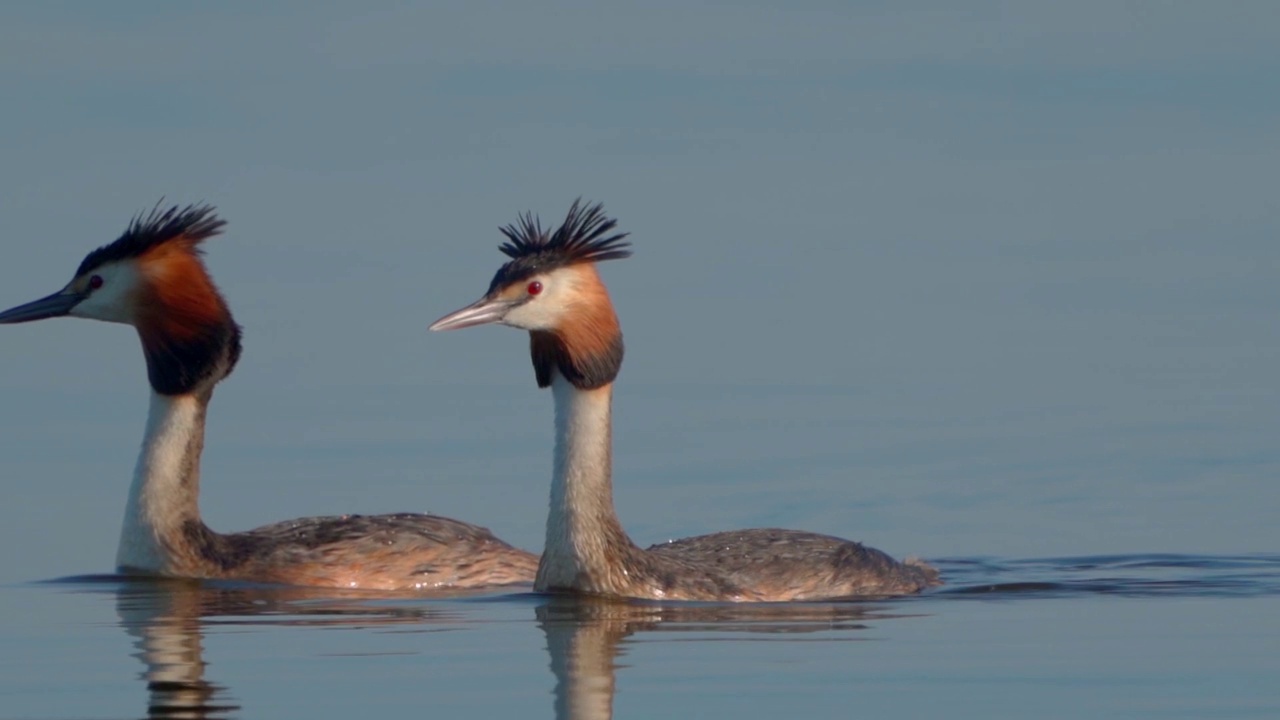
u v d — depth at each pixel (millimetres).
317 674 14570
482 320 17312
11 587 18953
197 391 19859
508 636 16047
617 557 17688
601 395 17688
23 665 14984
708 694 13875
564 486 17719
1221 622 16875
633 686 14148
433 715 13305
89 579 19453
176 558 19547
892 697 13828
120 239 19891
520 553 20500
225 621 17047
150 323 19719
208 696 13859
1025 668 14812
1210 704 13656
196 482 19844
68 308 19828
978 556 21500
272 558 19547
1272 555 21234
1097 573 20266
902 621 16875
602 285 17672
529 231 17922
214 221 20250
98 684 14266
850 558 18938
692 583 17875
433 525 20484
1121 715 13352
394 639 15992
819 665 14867
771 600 18078
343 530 20109
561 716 13297
